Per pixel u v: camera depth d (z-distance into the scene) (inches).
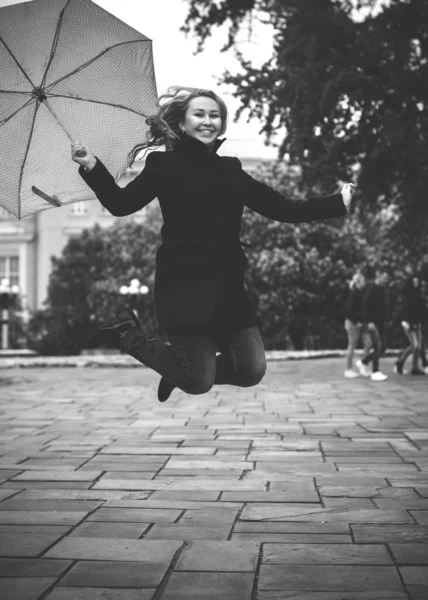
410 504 173.5
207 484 196.9
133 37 140.6
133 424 318.0
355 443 262.1
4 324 1407.5
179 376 128.8
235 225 131.7
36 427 311.3
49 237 1792.6
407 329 578.9
